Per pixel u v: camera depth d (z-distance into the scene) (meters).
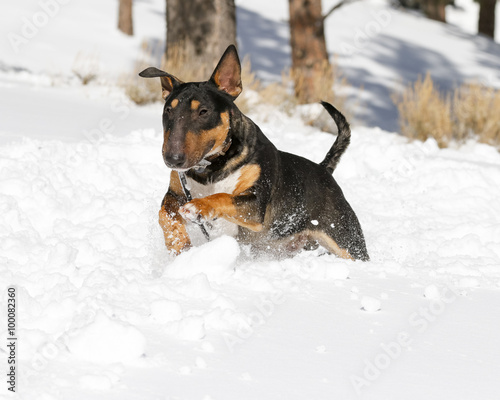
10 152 10.44
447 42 42.22
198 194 7.40
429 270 7.79
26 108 14.80
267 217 7.70
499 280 7.61
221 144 7.09
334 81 21.80
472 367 4.98
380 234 9.85
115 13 36.19
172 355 4.75
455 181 12.77
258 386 4.41
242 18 39.50
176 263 6.56
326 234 8.45
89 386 4.18
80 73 23.27
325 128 19.48
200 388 4.31
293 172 8.05
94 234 7.79
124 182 10.25
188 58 20.48
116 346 4.58
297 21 23.38
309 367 4.77
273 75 31.17
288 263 7.12
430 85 20.12
